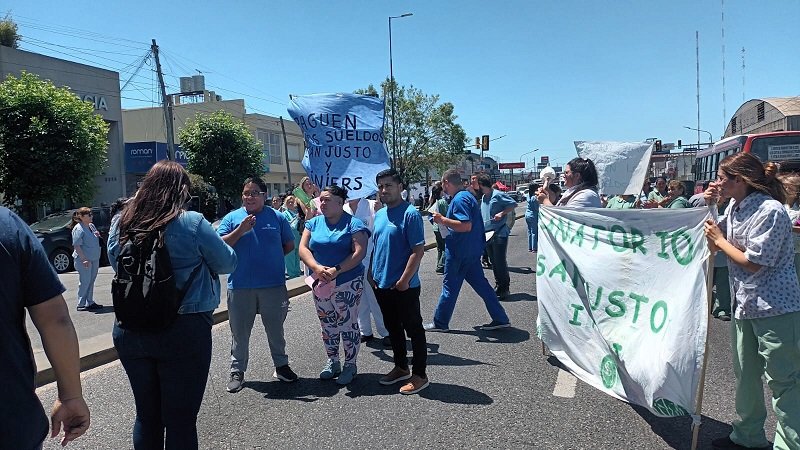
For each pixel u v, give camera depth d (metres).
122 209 3.05
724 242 3.14
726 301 6.71
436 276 10.88
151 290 2.72
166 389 2.83
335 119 6.06
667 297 3.52
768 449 3.34
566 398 4.29
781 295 2.99
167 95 28.34
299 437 3.75
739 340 3.27
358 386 4.71
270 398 4.49
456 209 5.93
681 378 3.29
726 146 15.53
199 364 2.89
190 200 3.07
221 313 7.45
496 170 93.06
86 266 8.59
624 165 5.81
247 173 34.12
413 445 3.57
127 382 5.09
